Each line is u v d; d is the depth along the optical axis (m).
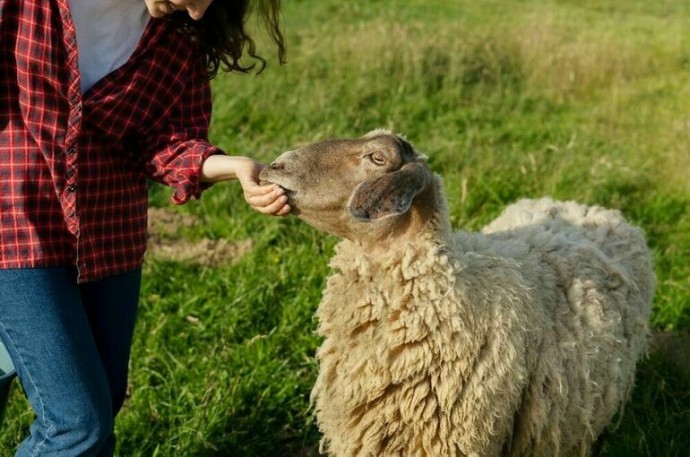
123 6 2.55
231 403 3.86
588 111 8.43
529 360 2.91
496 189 6.06
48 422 2.56
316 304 4.66
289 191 2.78
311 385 4.12
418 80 8.73
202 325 4.46
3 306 2.51
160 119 2.76
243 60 9.09
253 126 7.57
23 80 2.45
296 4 13.05
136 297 2.89
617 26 12.24
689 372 4.29
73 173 2.50
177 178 2.77
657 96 9.08
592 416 3.20
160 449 3.64
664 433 3.78
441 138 7.18
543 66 9.22
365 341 2.81
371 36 9.61
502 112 8.24
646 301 3.75
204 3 2.51
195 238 5.66
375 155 2.75
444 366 2.76
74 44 2.43
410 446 2.83
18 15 2.44
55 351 2.51
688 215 5.95
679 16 14.23
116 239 2.74
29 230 2.49
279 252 5.25
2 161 2.49
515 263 3.03
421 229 2.82
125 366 2.91
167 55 2.69
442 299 2.76
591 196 6.05
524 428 2.96
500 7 13.85
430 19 12.17
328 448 3.20
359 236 2.85
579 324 3.12
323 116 7.70
